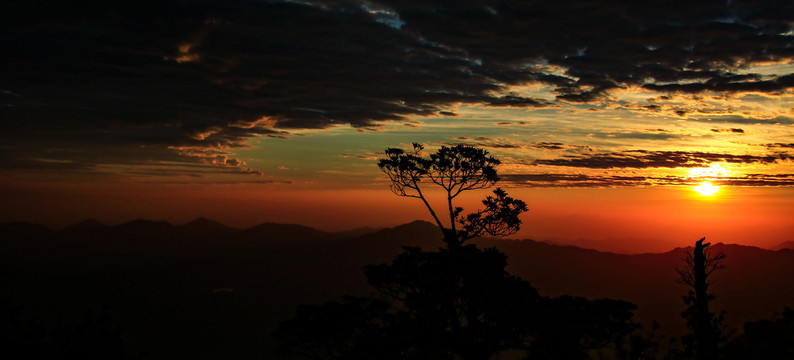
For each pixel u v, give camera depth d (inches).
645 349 651.5
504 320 788.6
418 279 811.4
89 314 589.6
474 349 766.5
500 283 803.4
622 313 770.8
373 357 754.2
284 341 815.7
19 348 538.9
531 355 775.1
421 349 778.8
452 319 815.1
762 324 582.6
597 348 758.5
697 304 746.2
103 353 579.2
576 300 800.3
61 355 560.1
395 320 794.8
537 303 798.5
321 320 788.6
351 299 831.1
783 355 565.3
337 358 804.0
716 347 631.8
